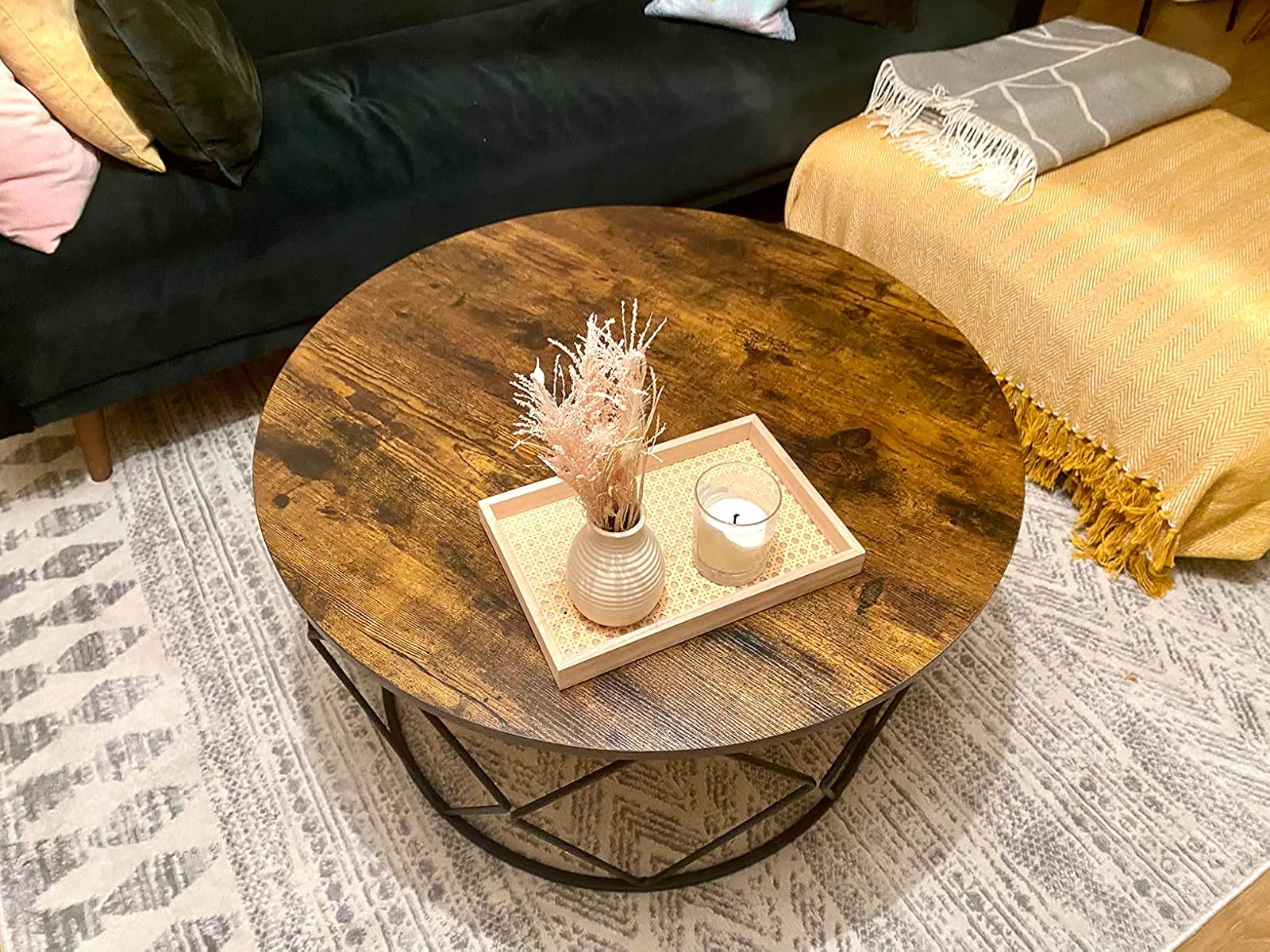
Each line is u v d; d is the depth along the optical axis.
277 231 1.55
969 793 1.27
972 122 1.69
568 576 0.94
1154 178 1.67
